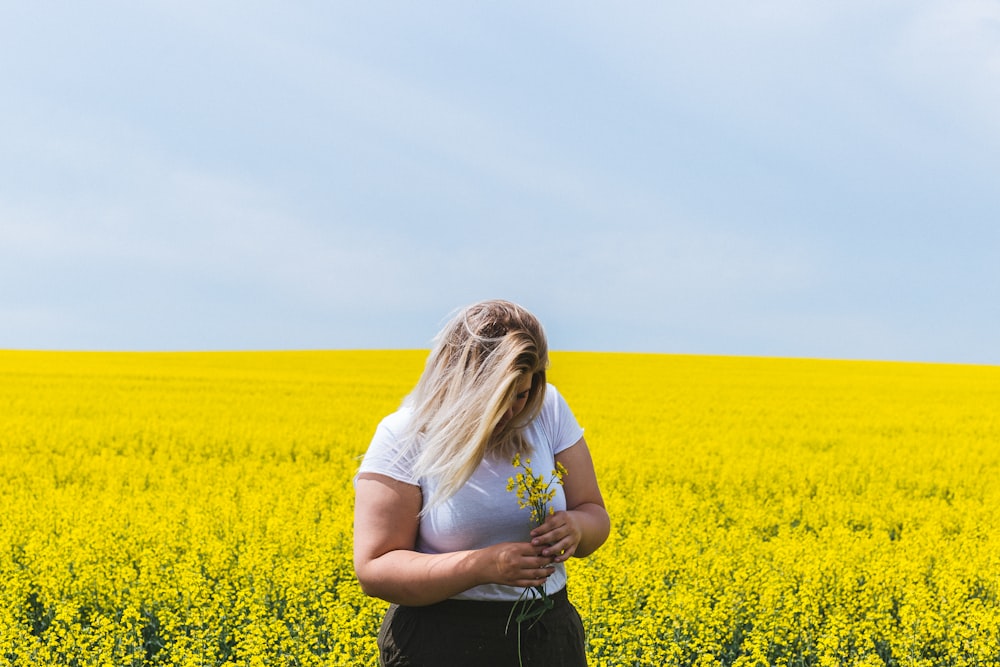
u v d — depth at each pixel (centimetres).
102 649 601
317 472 1416
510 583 237
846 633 638
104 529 941
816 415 2414
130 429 1853
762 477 1446
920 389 3344
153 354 5022
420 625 257
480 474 256
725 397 2902
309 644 636
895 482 1493
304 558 812
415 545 261
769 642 645
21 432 1789
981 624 645
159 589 720
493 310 252
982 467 1655
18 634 624
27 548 829
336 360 4700
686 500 1217
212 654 622
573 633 270
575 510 279
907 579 802
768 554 890
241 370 3900
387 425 261
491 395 237
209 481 1356
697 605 675
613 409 2466
